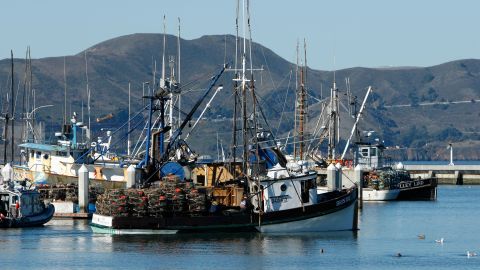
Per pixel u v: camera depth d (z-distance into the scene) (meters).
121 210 132.88
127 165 174.38
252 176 136.00
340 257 120.12
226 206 135.62
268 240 131.00
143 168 151.25
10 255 120.69
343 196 138.00
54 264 114.44
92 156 185.38
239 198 136.25
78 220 158.62
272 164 151.50
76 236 136.12
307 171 136.88
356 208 140.88
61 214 160.00
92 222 137.88
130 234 133.25
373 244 132.38
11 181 152.75
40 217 149.88
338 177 178.62
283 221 134.50
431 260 119.62
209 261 115.81
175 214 132.75
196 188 135.00
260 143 152.00
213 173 151.00
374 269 113.00
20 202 147.50
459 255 124.00
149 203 132.50
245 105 139.00
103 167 174.38
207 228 132.75
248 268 112.06
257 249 124.00
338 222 138.00
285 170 135.62
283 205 134.75
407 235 146.50
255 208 134.75
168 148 151.25
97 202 141.62
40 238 134.62
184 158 153.38
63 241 131.25
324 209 136.00
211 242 128.75
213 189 136.75
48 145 180.88
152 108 154.00
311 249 125.06
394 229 155.38
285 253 121.62
